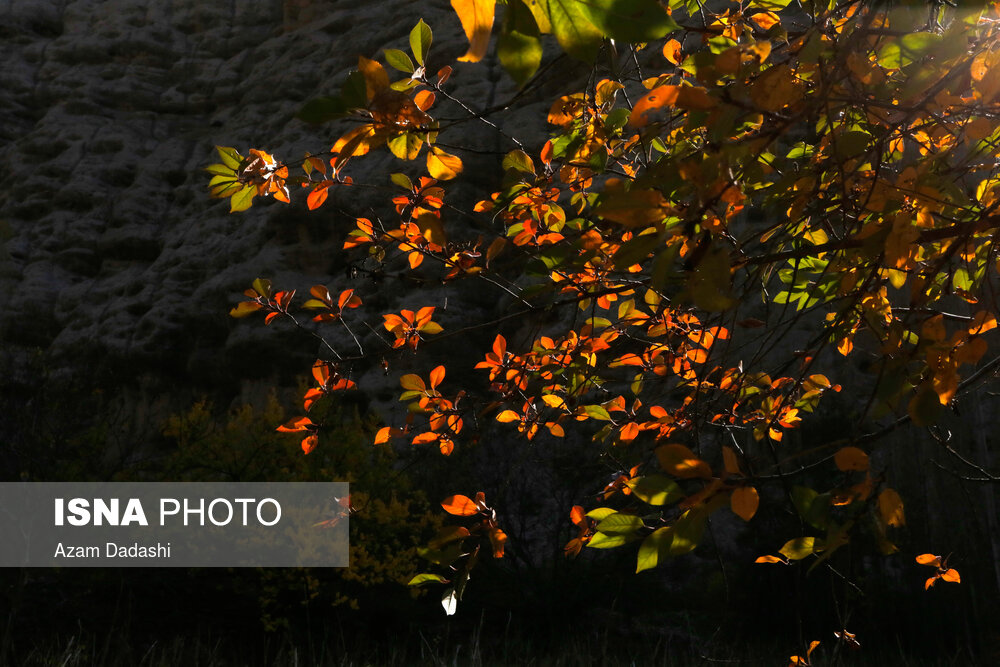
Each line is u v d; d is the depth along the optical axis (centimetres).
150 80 2347
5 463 687
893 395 112
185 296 1866
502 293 1380
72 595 626
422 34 130
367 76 110
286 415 995
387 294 1474
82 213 2138
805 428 733
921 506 634
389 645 622
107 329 1866
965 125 129
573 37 66
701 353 216
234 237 1886
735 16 164
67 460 759
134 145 2250
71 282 2067
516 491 813
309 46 2142
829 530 110
